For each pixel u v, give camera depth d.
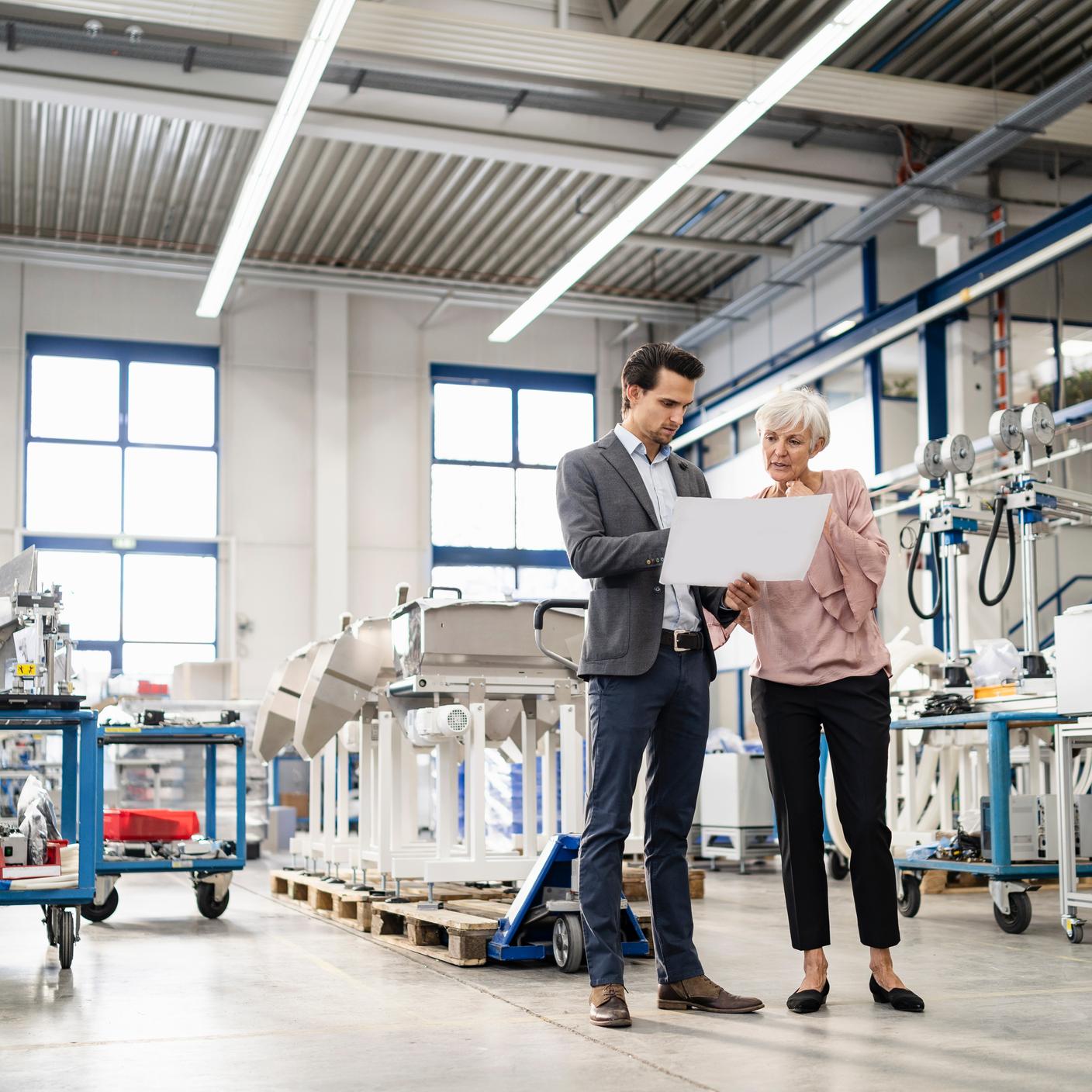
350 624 4.95
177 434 12.84
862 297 11.18
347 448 13.17
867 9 6.22
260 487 12.95
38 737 8.01
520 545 13.71
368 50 8.14
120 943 4.11
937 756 6.23
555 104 9.34
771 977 3.22
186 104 8.69
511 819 7.61
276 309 13.20
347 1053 2.34
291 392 13.16
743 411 12.05
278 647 12.79
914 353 10.54
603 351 14.26
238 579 12.77
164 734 4.88
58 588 3.75
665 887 2.72
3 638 3.75
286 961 3.63
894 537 10.02
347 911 4.68
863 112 8.66
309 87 7.12
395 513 13.33
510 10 9.49
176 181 10.77
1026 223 10.38
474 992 3.04
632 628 2.57
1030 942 3.96
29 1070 2.22
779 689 2.73
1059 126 9.00
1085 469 8.91
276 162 8.19
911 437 10.62
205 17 7.40
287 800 11.74
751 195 11.38
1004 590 4.70
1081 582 9.31
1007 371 9.76
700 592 2.71
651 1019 2.62
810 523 2.35
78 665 11.99
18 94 8.46
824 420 2.72
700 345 13.99
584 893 2.63
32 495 12.33
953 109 8.78
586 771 4.22
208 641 12.66
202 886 4.88
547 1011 2.75
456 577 13.45
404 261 12.74
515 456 13.84
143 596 12.52
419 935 3.84
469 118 9.29
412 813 5.16
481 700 4.04
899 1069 2.15
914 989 3.00
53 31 8.23
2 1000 2.99
